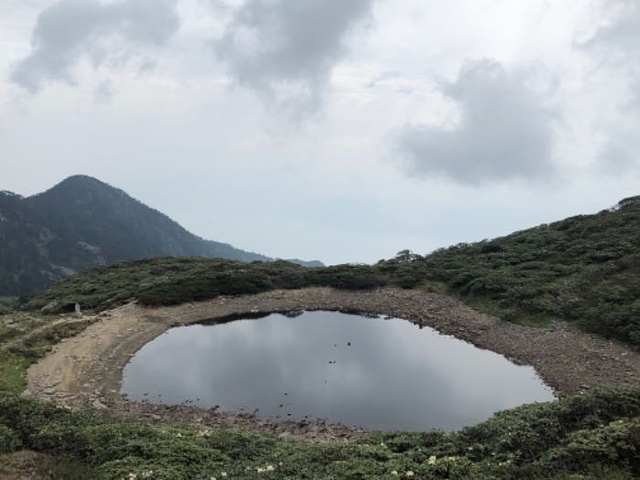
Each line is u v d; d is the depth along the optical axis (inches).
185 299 2046.0
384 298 2082.9
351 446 691.4
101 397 1194.0
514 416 692.7
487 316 1715.1
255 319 1979.6
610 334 1363.2
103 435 678.5
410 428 1002.1
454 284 2010.3
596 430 567.8
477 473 520.7
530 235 2384.4
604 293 1537.9
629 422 574.6
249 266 2596.0
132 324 1798.7
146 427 746.2
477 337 1610.5
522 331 1546.5
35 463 597.0
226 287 2171.5
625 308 1417.3
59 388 1234.6
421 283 2133.4
